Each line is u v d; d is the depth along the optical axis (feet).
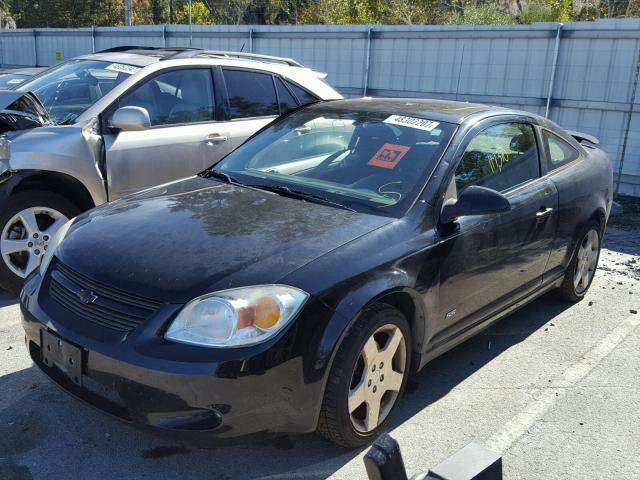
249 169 13.34
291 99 20.29
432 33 35.99
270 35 43.47
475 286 12.04
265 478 9.42
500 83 34.09
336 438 9.66
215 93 18.51
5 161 14.60
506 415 11.44
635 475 9.91
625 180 30.73
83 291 9.37
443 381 12.60
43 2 117.80
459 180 11.92
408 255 10.30
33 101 16.61
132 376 8.48
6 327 14.07
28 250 15.30
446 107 13.84
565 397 12.14
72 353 9.05
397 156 12.17
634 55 29.58
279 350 8.58
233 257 9.35
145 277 9.12
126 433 10.35
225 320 8.49
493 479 5.01
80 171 15.48
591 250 16.85
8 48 63.52
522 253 13.28
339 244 9.86
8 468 9.39
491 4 69.41
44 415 10.73
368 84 39.34
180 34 48.91
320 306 8.99
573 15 69.26
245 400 8.46
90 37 55.57
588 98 31.35
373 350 9.77
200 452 9.96
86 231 10.71
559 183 14.62
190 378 8.25
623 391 12.46
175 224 10.48
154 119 17.12
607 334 15.12
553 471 9.93
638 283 18.90
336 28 39.88
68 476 9.30
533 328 15.34
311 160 12.95
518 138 14.07
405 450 10.30
